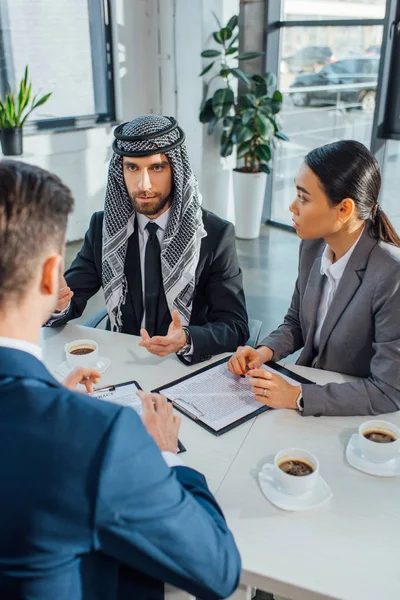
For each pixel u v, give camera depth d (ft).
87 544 1.73
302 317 4.99
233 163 15.51
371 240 4.35
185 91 14.42
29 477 1.68
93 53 14.12
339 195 4.13
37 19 12.94
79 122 14.35
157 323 5.76
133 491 1.76
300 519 3.01
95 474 1.69
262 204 14.96
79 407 1.79
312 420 3.89
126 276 5.73
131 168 5.21
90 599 1.90
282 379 4.01
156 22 14.38
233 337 5.07
